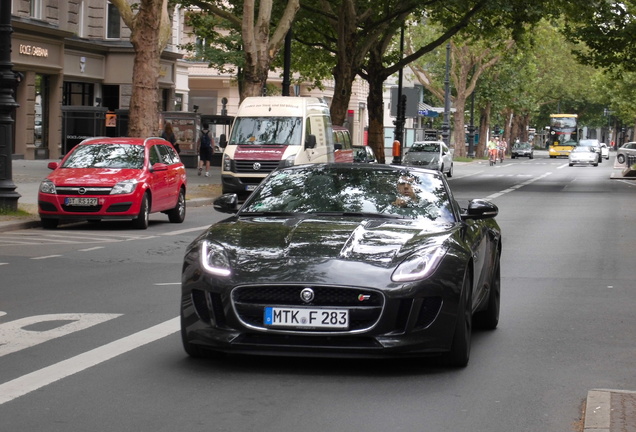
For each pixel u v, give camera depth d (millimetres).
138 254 16078
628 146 69250
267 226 8203
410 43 78375
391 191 9000
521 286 12875
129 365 7738
